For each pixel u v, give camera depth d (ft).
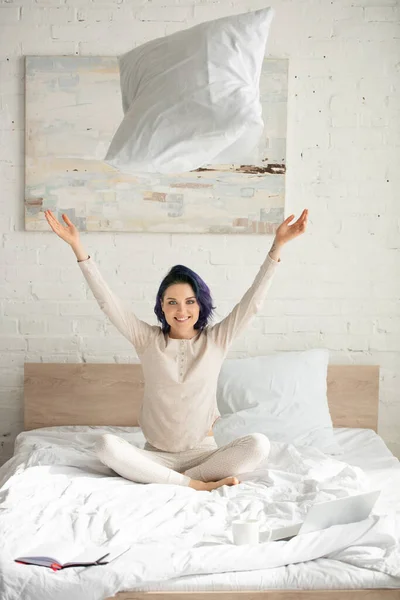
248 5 12.78
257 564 6.77
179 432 10.09
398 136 13.00
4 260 12.96
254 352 13.14
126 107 8.97
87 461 9.96
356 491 8.64
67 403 12.82
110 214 12.83
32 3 12.69
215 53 8.04
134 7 12.73
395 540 7.14
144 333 10.30
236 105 7.99
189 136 8.13
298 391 12.03
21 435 11.92
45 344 13.07
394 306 13.19
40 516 7.85
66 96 12.70
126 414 12.84
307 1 12.81
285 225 10.03
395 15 12.85
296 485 8.99
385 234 13.11
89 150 12.76
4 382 13.07
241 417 11.68
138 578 6.56
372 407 12.93
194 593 6.59
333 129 12.97
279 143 12.84
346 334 13.19
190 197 12.85
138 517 7.91
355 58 12.89
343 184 13.04
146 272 13.02
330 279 13.14
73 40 12.75
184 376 10.12
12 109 12.79
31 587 6.48
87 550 7.03
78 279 13.01
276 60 12.73
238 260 13.05
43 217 12.81
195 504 8.46
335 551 7.06
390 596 6.64
